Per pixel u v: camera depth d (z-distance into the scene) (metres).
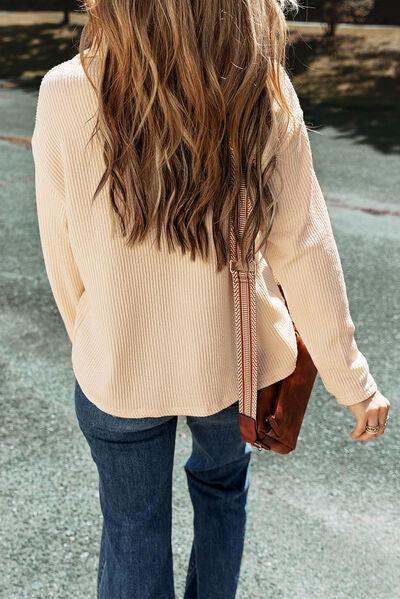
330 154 6.54
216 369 1.30
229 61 1.11
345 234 4.54
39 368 2.97
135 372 1.29
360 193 5.43
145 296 1.25
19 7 16.67
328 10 11.73
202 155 1.14
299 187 1.23
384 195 5.38
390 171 6.03
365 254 4.20
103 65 1.12
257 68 1.11
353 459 2.45
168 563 1.48
